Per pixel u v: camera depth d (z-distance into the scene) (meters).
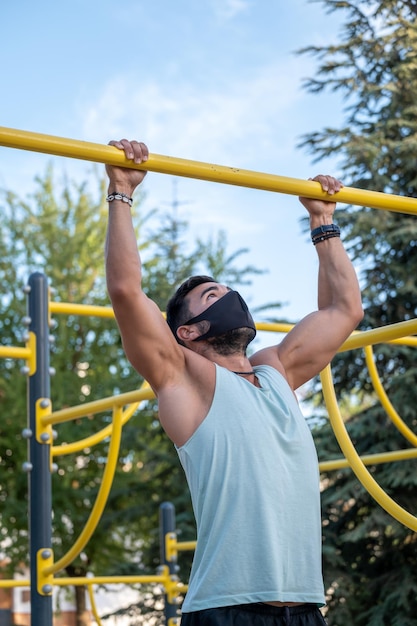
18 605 17.22
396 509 2.86
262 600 1.89
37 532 3.97
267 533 1.92
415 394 9.01
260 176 2.31
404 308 10.02
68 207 14.45
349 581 8.89
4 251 13.82
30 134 2.02
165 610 6.56
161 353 2.08
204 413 2.06
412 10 10.93
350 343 2.87
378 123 10.41
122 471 12.95
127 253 2.09
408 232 9.56
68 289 13.92
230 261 13.87
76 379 13.10
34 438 4.05
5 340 13.49
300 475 2.03
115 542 13.14
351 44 10.70
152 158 2.16
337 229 2.50
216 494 1.96
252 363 2.33
